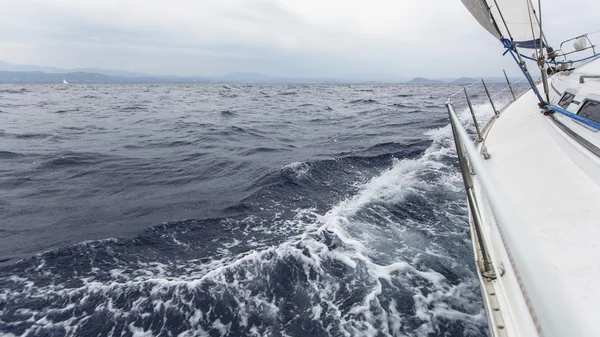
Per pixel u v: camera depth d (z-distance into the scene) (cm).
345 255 390
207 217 517
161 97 3622
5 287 347
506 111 519
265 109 2220
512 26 498
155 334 288
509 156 325
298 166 739
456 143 206
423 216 481
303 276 356
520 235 119
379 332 283
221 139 1159
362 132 1224
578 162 254
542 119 388
